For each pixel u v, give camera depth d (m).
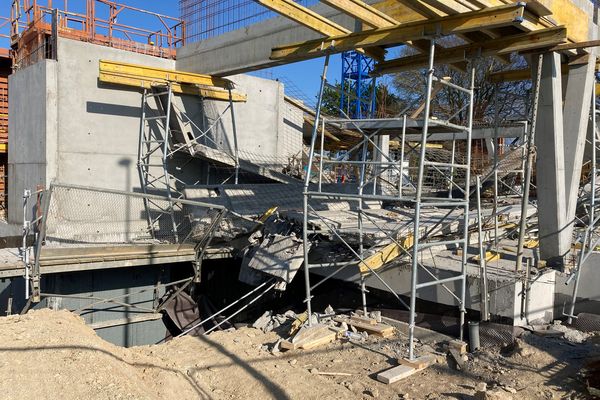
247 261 11.23
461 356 7.74
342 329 9.05
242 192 13.70
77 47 13.35
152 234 13.59
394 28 7.97
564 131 10.59
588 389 6.20
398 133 11.77
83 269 10.16
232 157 14.81
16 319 7.47
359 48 8.82
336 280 10.91
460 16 7.16
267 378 7.14
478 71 28.45
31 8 15.02
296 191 14.84
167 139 13.58
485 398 5.93
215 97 15.59
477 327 8.10
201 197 12.98
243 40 13.46
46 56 13.67
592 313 9.21
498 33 8.27
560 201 10.05
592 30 10.38
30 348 6.14
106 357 6.42
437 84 9.45
